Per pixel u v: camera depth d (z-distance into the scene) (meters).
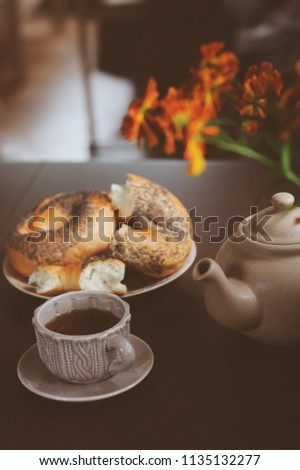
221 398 0.91
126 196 1.12
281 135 0.81
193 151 0.82
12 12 3.99
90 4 3.49
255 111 0.90
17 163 1.49
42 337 0.90
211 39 2.43
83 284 1.04
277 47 2.49
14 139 3.32
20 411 0.90
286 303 0.92
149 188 1.13
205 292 0.94
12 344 1.00
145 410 0.89
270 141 0.85
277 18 2.61
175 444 0.85
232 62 0.91
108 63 3.64
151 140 0.93
